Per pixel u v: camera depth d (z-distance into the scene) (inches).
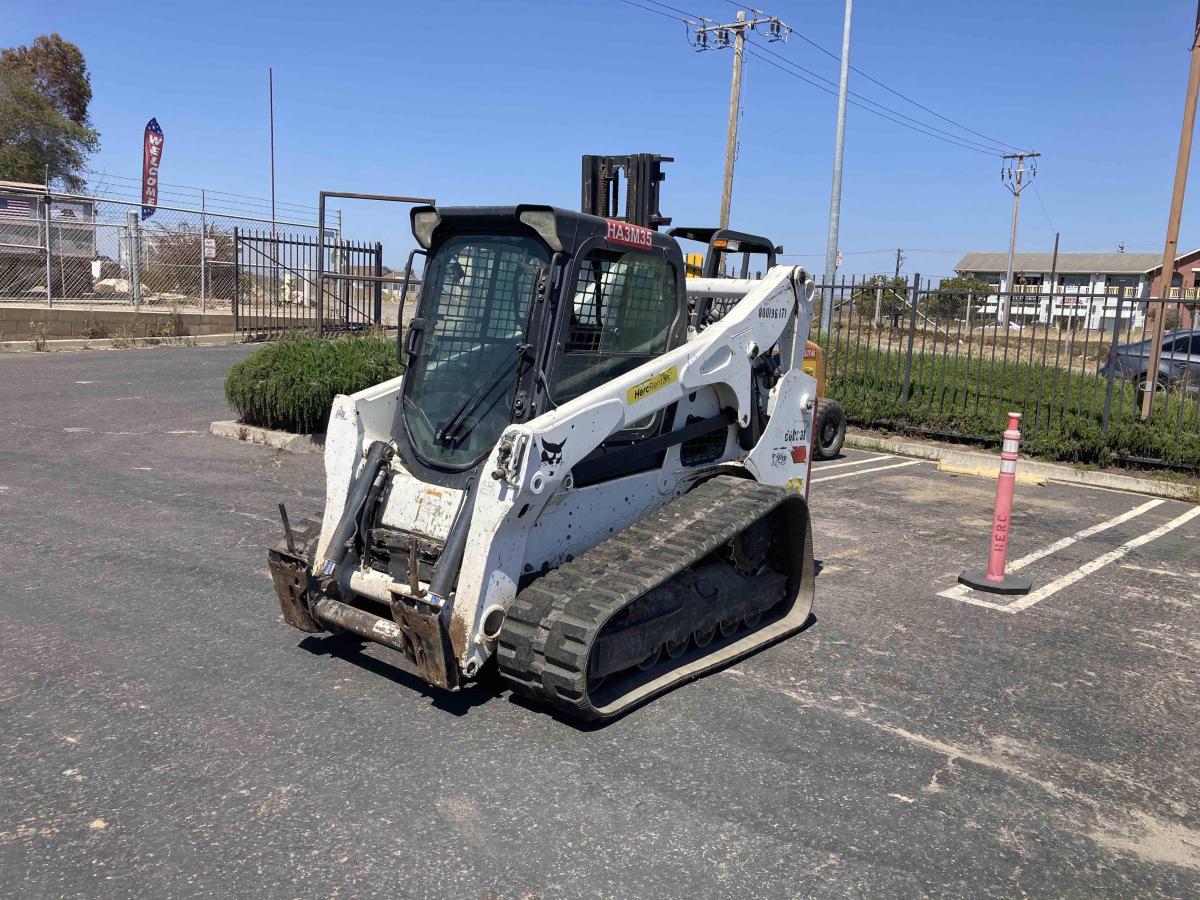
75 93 1510.8
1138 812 144.1
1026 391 464.8
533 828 131.2
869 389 519.8
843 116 957.2
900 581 258.1
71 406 445.1
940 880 124.1
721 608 195.5
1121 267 2950.3
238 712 162.2
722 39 1140.5
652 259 190.5
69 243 775.7
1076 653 208.5
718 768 150.4
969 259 3218.5
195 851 123.0
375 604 187.2
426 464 177.9
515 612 160.6
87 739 150.9
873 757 157.1
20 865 118.9
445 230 185.5
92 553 243.4
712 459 213.5
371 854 123.7
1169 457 413.7
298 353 397.4
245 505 296.4
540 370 165.8
